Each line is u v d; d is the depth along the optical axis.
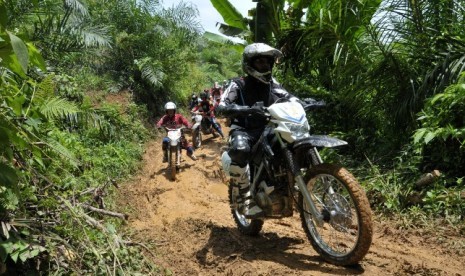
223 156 4.68
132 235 4.84
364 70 7.33
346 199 3.79
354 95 7.32
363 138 7.37
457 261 4.11
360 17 7.45
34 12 7.32
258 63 4.36
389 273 3.75
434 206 5.25
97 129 9.26
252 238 4.84
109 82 14.55
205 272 3.99
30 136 3.25
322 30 7.82
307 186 4.02
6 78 3.06
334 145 3.61
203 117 13.95
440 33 6.53
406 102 6.66
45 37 7.91
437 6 6.61
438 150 5.96
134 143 11.59
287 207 4.25
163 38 17.17
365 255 3.88
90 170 6.55
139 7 16.30
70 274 3.17
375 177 6.18
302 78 9.18
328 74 8.65
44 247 3.08
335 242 4.30
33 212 3.40
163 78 15.90
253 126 4.49
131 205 6.66
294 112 4.02
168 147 9.65
